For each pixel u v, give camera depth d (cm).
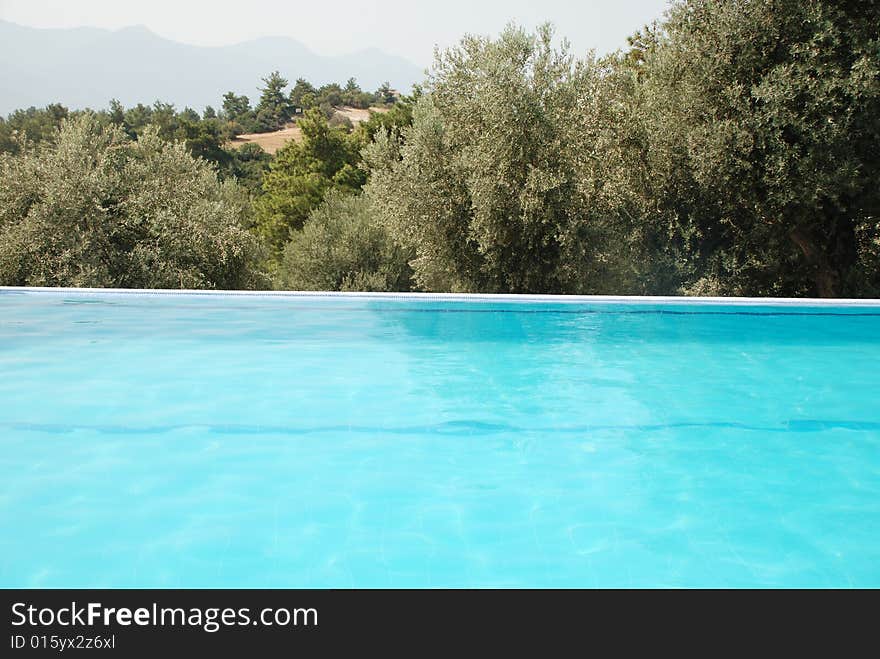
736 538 237
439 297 768
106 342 579
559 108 1188
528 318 706
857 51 939
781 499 271
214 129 6600
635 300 744
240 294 796
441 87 1316
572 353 550
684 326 671
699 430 359
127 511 255
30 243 1449
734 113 1013
